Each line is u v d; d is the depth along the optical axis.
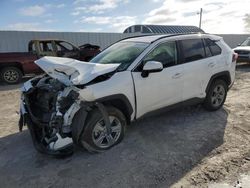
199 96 4.95
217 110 5.48
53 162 3.57
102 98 3.55
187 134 4.30
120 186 2.96
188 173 3.16
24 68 10.52
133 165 3.38
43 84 3.87
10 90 9.08
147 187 2.93
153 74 4.11
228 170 3.19
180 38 4.68
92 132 3.55
